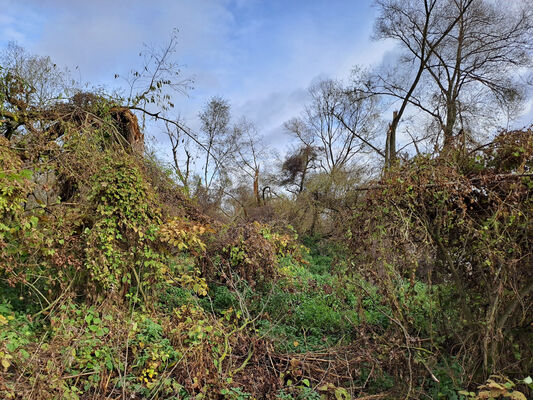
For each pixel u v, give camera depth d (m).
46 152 6.64
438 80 22.20
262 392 4.35
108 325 4.94
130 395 4.04
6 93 7.48
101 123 7.98
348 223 4.40
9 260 5.06
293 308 6.96
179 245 6.33
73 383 4.12
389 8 21.66
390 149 21.62
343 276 4.59
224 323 5.82
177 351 4.63
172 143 18.98
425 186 3.83
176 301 6.76
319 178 22.69
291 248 10.06
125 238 5.99
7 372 3.77
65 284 5.46
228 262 7.20
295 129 36.41
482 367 3.80
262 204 29.09
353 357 4.81
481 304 3.93
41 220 5.65
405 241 3.82
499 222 3.61
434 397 3.86
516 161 3.88
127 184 5.98
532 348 3.71
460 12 20.47
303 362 4.71
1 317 4.16
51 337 4.62
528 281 3.63
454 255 4.03
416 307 4.48
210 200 16.16
